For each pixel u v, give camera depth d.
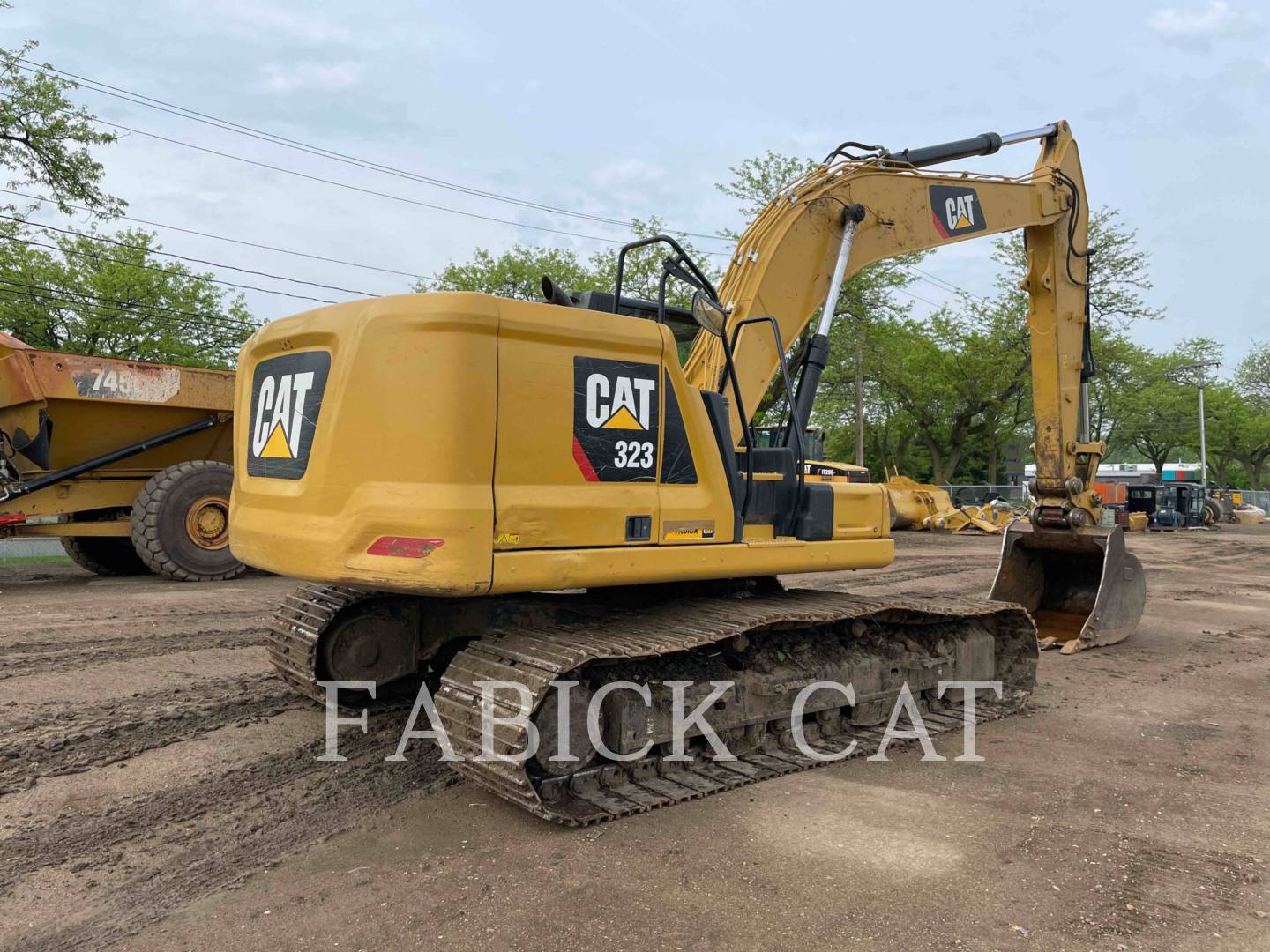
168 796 4.31
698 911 3.30
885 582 13.30
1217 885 3.62
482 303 3.85
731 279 6.24
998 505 26.97
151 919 3.20
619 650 4.01
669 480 4.50
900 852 3.85
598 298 5.14
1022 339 35.31
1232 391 52.91
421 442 3.79
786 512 5.19
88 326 29.39
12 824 3.98
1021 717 6.14
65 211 20.02
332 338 4.10
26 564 13.73
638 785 4.43
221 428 11.79
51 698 5.81
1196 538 25.44
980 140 7.89
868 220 6.84
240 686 6.18
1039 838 4.04
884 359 29.03
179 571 10.89
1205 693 6.94
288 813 4.14
